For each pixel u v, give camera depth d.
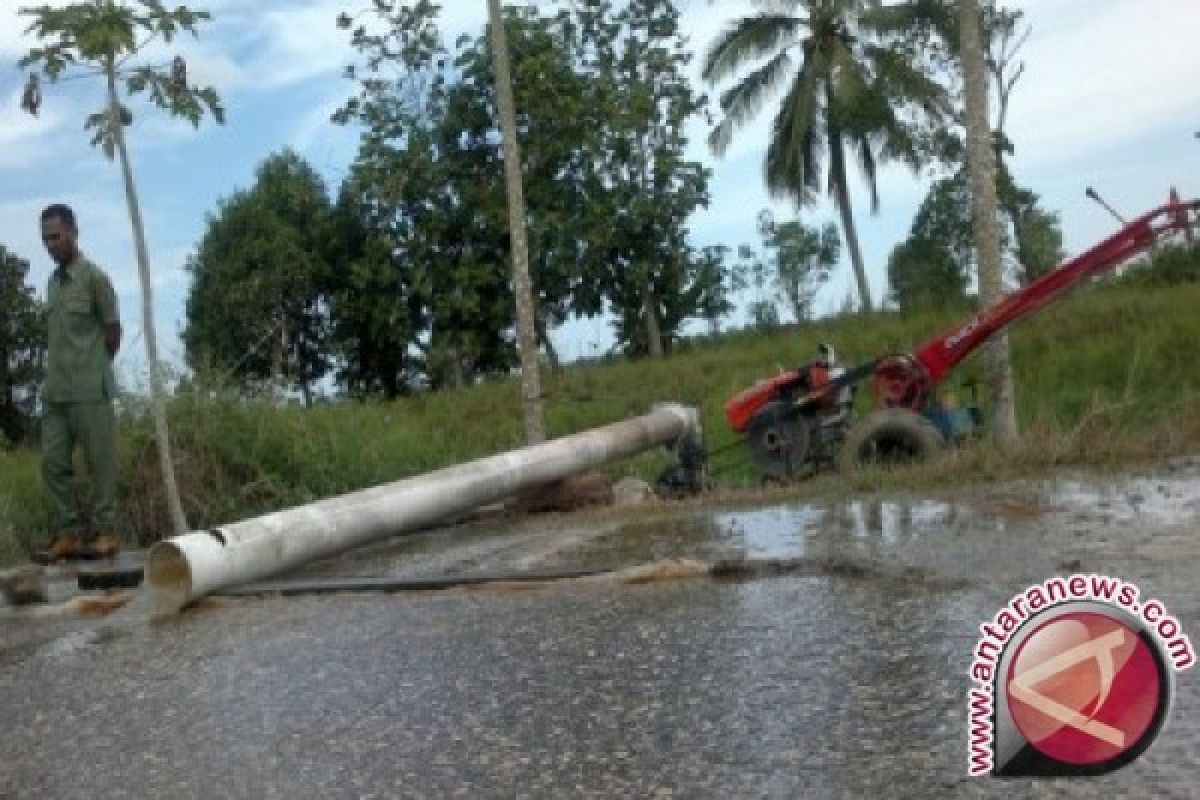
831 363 10.68
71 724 4.44
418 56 28.73
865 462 9.77
